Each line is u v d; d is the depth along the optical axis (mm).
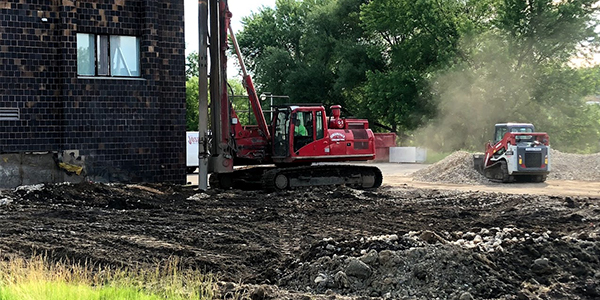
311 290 9367
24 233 14164
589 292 9156
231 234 14383
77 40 22938
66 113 22609
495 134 29734
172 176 24484
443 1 55625
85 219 16297
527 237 11141
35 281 8570
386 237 10555
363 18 58594
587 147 51719
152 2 23703
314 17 64125
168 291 8922
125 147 23531
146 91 23766
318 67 63531
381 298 8789
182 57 24547
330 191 22000
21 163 22109
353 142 24328
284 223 16031
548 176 30734
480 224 15391
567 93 49375
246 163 24109
